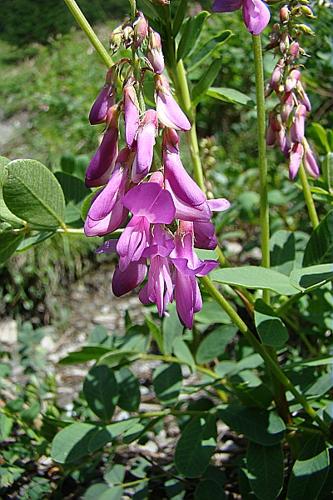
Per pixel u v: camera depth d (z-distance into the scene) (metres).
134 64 0.20
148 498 0.34
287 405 0.29
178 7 0.26
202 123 0.70
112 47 0.20
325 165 0.29
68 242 0.62
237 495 0.34
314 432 0.28
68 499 0.35
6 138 0.76
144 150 0.19
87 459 0.34
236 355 0.36
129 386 0.32
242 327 0.27
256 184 0.61
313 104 0.44
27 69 0.90
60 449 0.28
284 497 0.31
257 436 0.27
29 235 0.29
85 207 0.25
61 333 0.58
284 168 0.56
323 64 0.40
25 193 0.23
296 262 0.32
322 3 0.31
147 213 0.19
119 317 0.58
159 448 0.39
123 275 0.20
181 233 0.20
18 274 0.60
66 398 0.46
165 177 0.20
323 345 0.38
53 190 0.24
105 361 0.32
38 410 0.35
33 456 0.35
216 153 0.65
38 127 0.76
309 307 0.34
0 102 0.82
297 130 0.27
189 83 0.31
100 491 0.32
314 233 0.27
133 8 0.20
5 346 0.56
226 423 0.28
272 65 0.40
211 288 0.26
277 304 0.31
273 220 0.50
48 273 0.61
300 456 0.27
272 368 0.27
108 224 0.20
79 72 0.84
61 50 0.91
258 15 0.24
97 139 0.71
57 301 0.60
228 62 0.56
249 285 0.23
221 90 0.30
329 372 0.33
